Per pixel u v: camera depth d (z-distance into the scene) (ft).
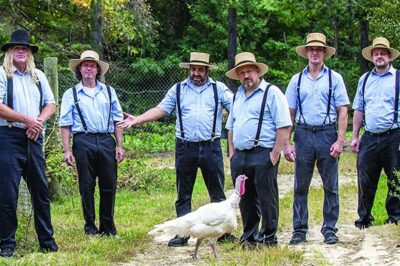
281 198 37.65
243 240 25.52
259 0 98.02
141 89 71.26
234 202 23.91
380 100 28.02
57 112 37.24
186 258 24.56
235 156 25.07
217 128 26.68
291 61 99.40
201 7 97.91
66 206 36.73
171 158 56.85
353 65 91.35
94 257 23.63
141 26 68.18
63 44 69.41
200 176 49.32
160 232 29.30
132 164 44.55
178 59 97.09
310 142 25.95
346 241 26.14
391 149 28.02
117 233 28.63
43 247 24.57
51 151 37.11
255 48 101.91
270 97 24.47
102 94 27.63
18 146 23.53
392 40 64.95
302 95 26.09
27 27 65.05
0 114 22.90
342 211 33.40
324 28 96.07
